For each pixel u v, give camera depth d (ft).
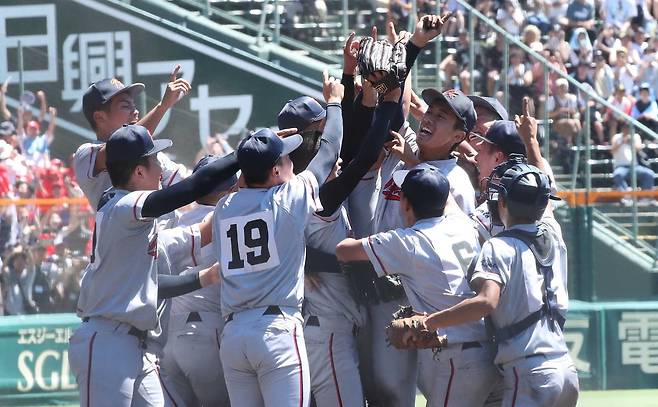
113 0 139.13
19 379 96.22
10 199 97.09
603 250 110.22
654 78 149.59
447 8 134.00
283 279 54.34
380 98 56.85
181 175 68.49
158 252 60.03
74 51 138.92
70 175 120.78
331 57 139.54
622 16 153.48
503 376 55.62
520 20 149.07
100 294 55.31
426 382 57.72
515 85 128.57
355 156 59.67
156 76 139.44
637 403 98.32
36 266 96.99
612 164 125.80
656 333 106.83
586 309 106.32
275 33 140.97
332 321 60.03
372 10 138.82
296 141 55.57
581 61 148.56
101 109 64.49
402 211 57.93
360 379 60.85
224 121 139.03
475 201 64.44
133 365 55.57
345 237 60.54
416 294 56.29
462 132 59.62
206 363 63.52
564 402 55.16
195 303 63.26
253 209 54.54
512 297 54.49
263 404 55.57
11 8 138.00
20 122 134.51
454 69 131.75
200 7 143.64
